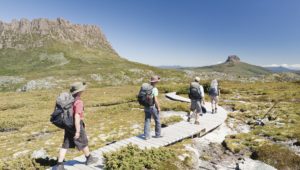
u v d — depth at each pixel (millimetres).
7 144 22422
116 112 32281
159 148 12812
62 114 9617
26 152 17828
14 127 32281
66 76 170875
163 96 47344
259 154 14016
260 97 41344
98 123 26234
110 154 11430
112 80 170875
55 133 25359
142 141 14453
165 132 16516
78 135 9602
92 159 11047
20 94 94250
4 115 40156
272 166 12758
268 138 17953
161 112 29062
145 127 14711
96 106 45594
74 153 16609
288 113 26062
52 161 12383
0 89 153875
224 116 22797
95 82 166375
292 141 17047
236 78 185375
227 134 19484
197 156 13562
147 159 11430
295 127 20203
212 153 15008
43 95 83688
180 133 16406
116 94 66938
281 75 181750
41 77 168125
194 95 18625
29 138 24156
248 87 63906
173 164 11539
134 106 35500
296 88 56406
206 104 31031
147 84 14242
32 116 37688
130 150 12008
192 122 19844
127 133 20750
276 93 46250
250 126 22141
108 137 19891
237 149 15359
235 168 12727
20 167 11555
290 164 13008
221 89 50531
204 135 18453
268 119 24250
